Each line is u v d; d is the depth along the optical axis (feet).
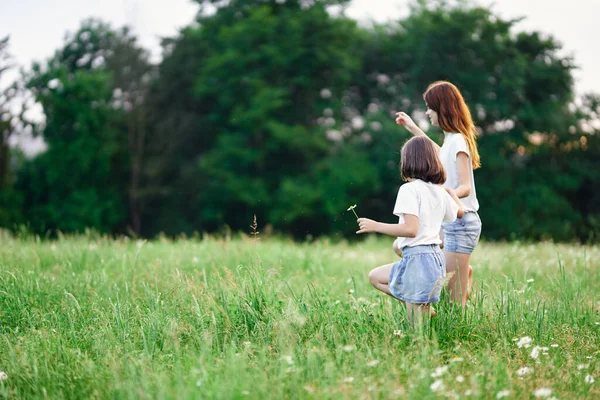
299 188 89.51
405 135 93.50
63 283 18.72
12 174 110.22
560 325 14.34
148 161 109.50
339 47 97.81
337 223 92.53
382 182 95.76
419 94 97.71
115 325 14.12
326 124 96.12
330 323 13.69
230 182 91.30
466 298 15.43
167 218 105.50
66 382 11.13
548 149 100.37
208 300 15.05
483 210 94.58
